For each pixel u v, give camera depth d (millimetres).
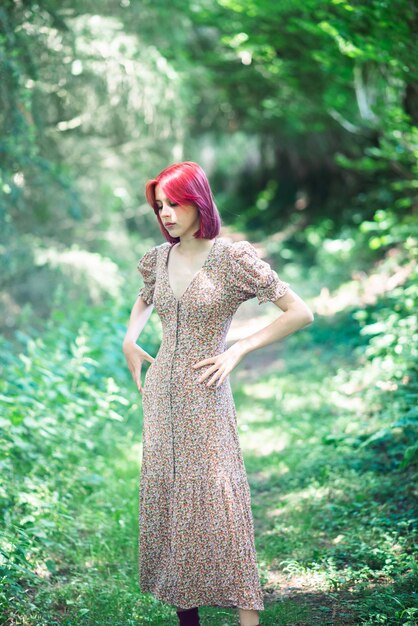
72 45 7910
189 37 11117
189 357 2816
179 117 9344
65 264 8453
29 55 7250
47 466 4512
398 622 3010
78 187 9547
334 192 18156
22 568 3268
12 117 6945
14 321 8141
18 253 8211
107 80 8281
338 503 4422
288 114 13766
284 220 20250
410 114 7793
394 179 13297
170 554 2812
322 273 13266
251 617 2811
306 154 18109
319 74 10766
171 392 2814
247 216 21891
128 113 8891
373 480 4566
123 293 8531
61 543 3904
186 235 2881
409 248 8609
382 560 3584
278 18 8992
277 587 3510
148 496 2865
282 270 15539
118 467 5023
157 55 8633
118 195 10273
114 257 9836
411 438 4871
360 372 7031
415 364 6066
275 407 6879
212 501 2770
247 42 10172
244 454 5617
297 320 2783
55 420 4793
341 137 14547
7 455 4195
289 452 5500
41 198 9000
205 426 2785
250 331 10148
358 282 10625
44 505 3877
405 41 6047
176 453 2805
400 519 4055
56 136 9234
